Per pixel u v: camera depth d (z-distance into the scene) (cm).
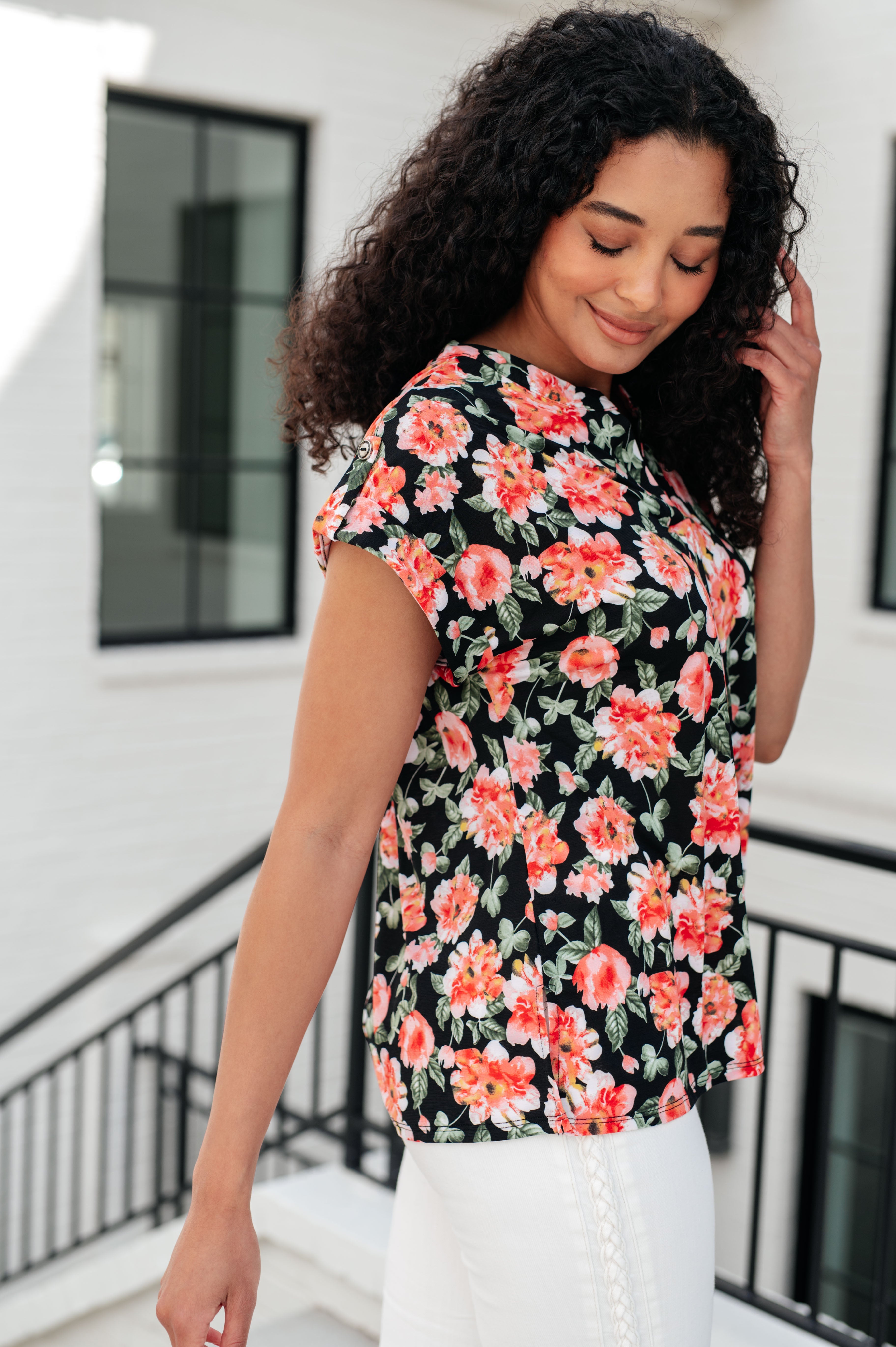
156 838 473
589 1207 89
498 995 91
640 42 94
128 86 439
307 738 88
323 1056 492
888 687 499
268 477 509
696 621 94
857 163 499
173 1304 85
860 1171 491
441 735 96
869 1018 492
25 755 444
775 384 114
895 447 509
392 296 105
